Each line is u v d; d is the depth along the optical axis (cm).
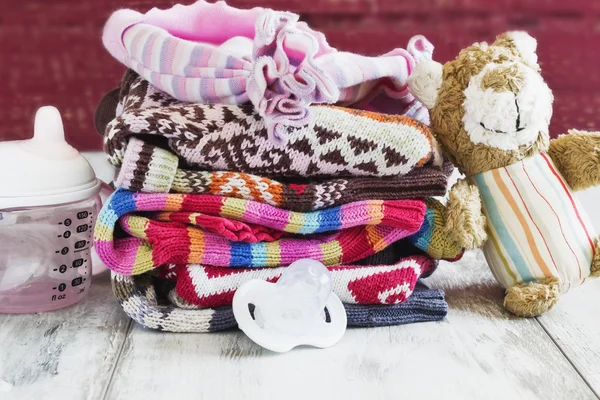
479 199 84
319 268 74
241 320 73
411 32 127
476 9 127
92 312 82
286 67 72
